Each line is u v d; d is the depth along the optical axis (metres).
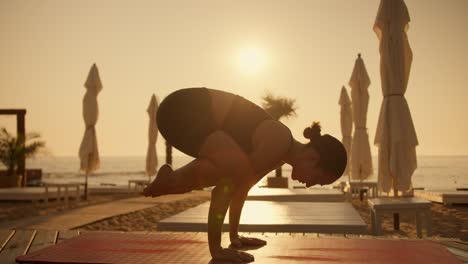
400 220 10.04
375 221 6.75
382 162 8.18
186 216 6.70
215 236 3.17
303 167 3.27
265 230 5.81
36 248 3.92
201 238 4.08
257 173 3.28
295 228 5.79
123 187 19.27
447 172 85.06
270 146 3.12
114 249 3.58
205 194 17.08
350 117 17.25
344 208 7.80
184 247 3.66
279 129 3.16
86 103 15.34
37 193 13.85
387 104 8.16
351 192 14.75
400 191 8.07
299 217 6.51
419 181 49.72
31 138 18.55
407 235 7.97
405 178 7.94
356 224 5.76
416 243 3.86
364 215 10.89
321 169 3.26
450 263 3.06
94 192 18.69
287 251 3.53
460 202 12.96
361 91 14.12
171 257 3.29
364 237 4.45
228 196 3.17
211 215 3.16
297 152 3.28
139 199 14.26
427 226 6.71
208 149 3.15
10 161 18.19
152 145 19.41
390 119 8.09
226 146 3.12
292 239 4.13
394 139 7.98
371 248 3.63
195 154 3.27
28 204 13.59
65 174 76.12
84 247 3.66
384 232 8.36
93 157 15.27
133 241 3.92
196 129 3.23
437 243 3.86
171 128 3.27
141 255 3.36
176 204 12.97
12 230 4.79
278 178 18.78
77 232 4.68
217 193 3.16
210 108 3.25
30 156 18.77
